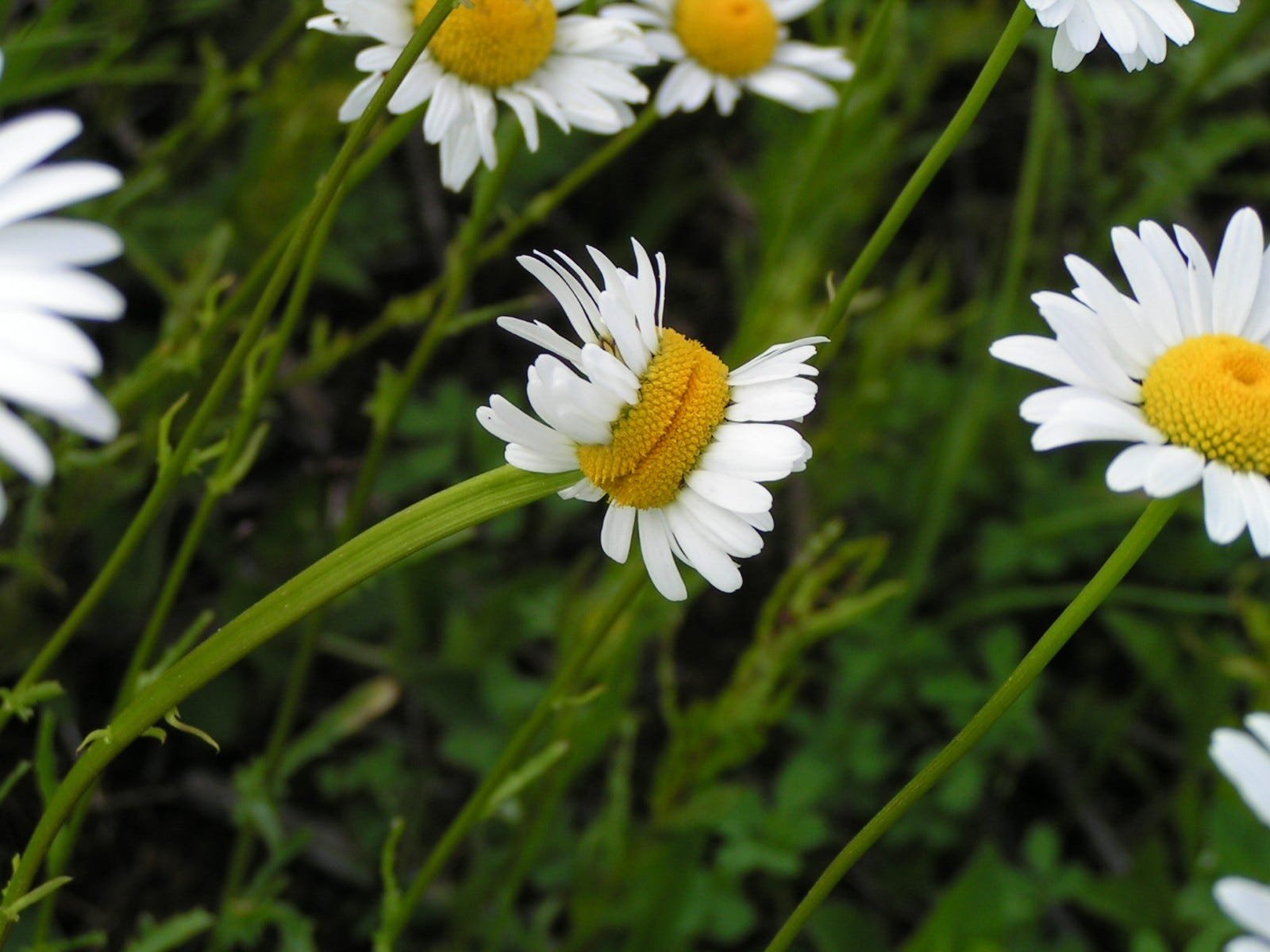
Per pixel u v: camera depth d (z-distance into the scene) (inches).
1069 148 30.0
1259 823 23.4
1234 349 18.2
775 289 23.2
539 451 17.5
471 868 24.9
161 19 27.6
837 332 19.5
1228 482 17.9
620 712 23.0
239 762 25.2
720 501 17.7
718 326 32.9
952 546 30.1
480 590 27.4
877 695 27.1
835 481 28.5
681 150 33.0
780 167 28.7
